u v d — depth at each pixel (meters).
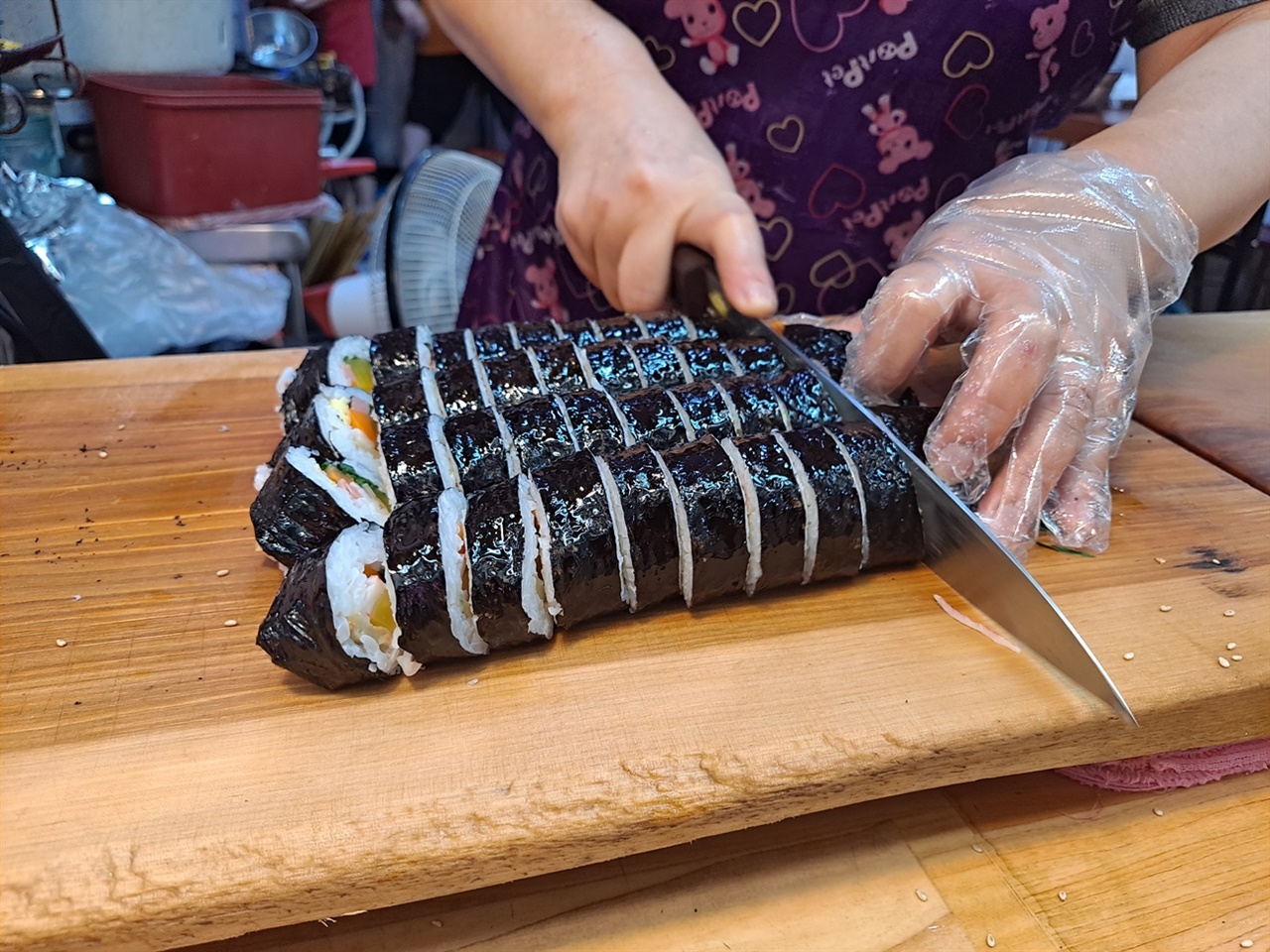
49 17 0.43
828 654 0.26
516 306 0.50
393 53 0.93
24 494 0.32
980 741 0.23
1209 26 0.36
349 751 0.23
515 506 0.25
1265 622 0.27
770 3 0.37
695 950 0.22
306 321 0.71
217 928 0.20
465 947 0.22
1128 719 0.23
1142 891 0.24
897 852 0.24
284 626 0.23
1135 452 0.36
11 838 0.20
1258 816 0.26
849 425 0.29
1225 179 0.32
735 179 0.42
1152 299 0.33
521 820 0.21
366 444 0.30
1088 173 0.31
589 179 0.37
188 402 0.38
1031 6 0.36
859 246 0.43
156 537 0.30
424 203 0.63
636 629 0.26
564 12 0.39
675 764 0.22
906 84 0.38
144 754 0.22
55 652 0.26
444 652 0.24
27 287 0.41
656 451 0.27
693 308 0.37
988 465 0.30
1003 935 0.22
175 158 0.51
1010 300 0.29
